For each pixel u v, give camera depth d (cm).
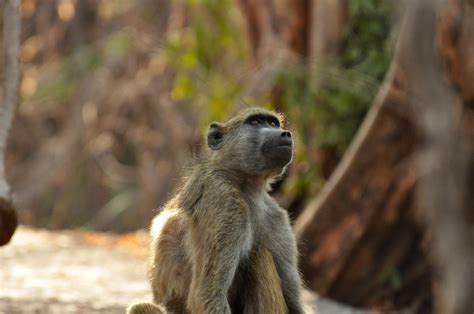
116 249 1953
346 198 1584
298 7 2008
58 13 3434
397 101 1495
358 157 1565
